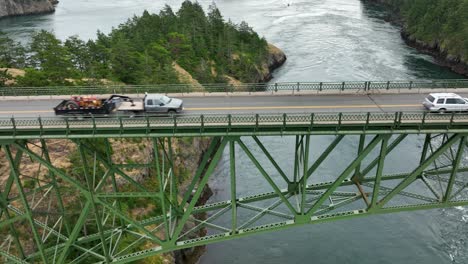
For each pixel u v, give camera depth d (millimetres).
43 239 29172
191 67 79812
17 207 34469
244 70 87500
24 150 25047
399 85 35156
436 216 45812
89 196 25750
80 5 195000
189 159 52438
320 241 42656
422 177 30422
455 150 57125
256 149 60969
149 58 70500
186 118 25281
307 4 172750
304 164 25938
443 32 105250
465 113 25719
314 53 105375
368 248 41500
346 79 86438
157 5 185750
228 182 52625
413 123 25625
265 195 29484
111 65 67875
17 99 33938
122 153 43281
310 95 33188
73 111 28016
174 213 28609
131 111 28500
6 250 32500
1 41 71688
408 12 127500
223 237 27453
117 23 149000
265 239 43031
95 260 34250
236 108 30641
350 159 56312
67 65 62875
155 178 45438
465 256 40438
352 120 25656
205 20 101250
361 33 124062
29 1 177500
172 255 38656
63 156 38688
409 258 40188
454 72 94000
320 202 26578
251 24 136250
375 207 27438
